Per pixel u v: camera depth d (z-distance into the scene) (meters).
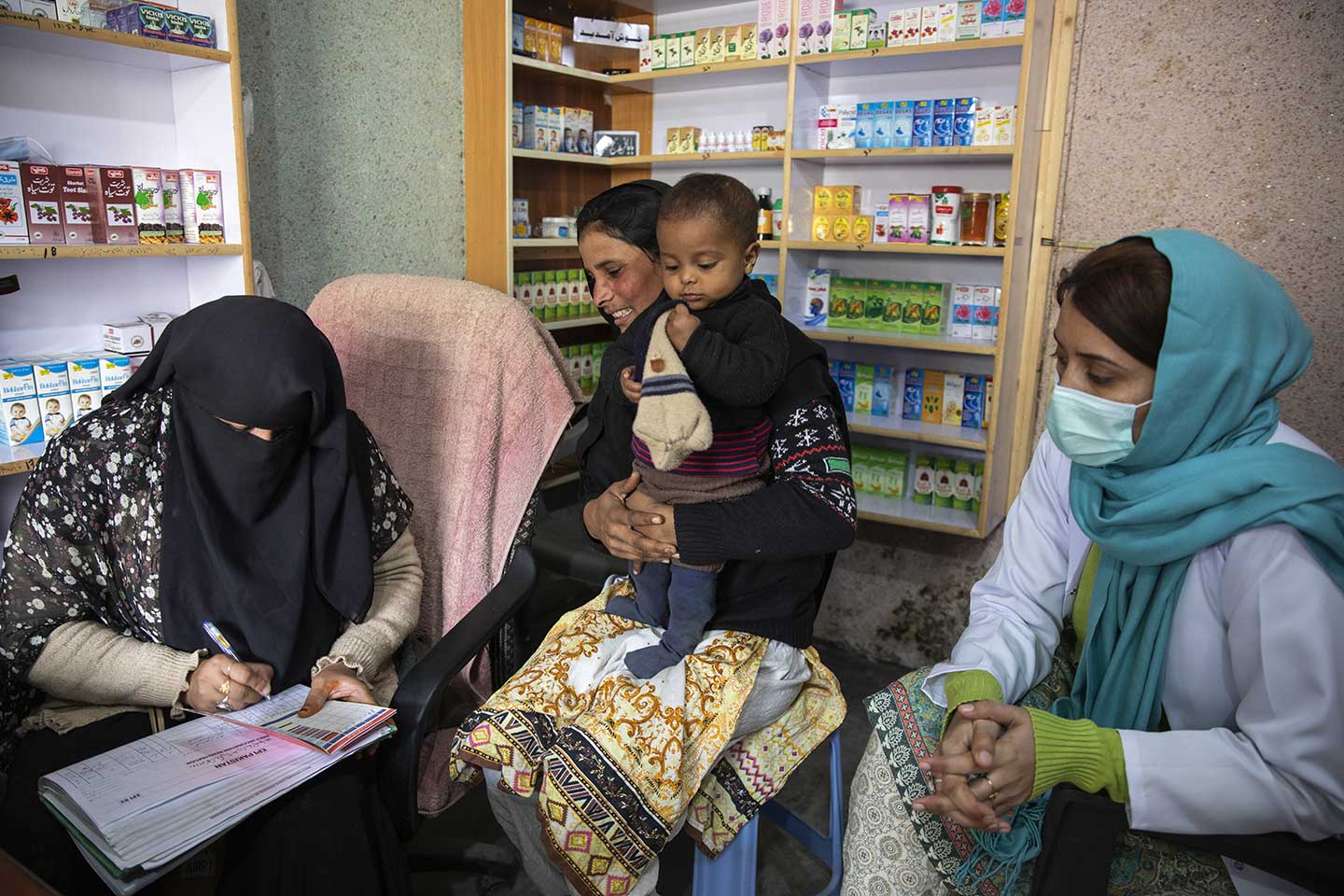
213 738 1.38
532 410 1.91
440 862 1.99
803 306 3.14
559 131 3.25
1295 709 1.05
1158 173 2.53
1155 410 1.13
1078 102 2.61
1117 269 1.11
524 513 1.89
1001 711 1.15
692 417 1.22
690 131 3.29
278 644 1.53
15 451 2.00
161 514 1.53
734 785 1.53
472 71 2.96
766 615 1.52
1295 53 2.30
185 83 2.28
